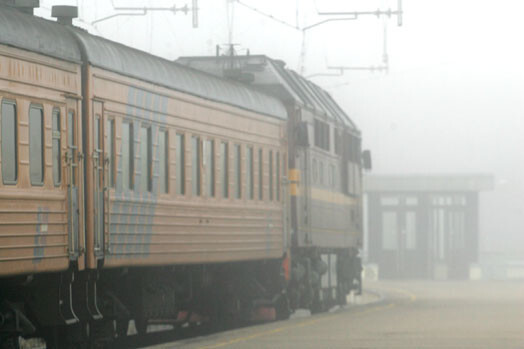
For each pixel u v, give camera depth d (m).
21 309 37.34
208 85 53.75
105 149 41.69
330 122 77.44
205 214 52.66
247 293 63.47
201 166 52.12
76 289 40.25
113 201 42.47
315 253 72.50
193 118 51.19
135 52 46.22
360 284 88.75
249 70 69.75
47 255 37.34
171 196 48.56
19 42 35.88
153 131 46.62
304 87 76.06
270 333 51.06
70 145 39.19
